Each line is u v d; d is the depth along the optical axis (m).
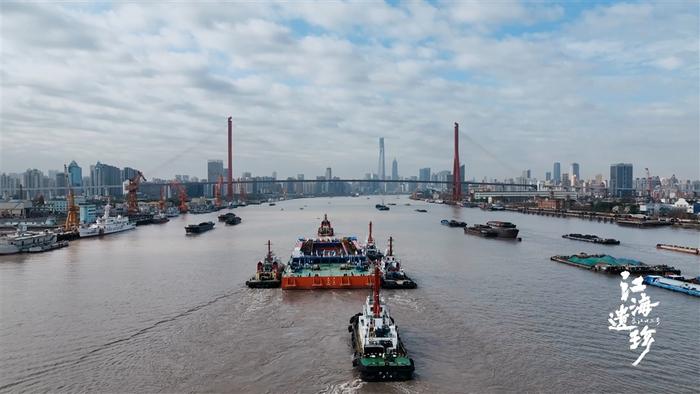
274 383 44.72
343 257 95.94
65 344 54.09
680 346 54.12
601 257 107.50
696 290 77.69
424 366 48.34
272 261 93.25
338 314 66.38
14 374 46.56
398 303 71.56
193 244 146.50
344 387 44.00
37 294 76.75
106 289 80.19
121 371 47.16
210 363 49.06
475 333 57.91
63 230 176.50
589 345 54.25
